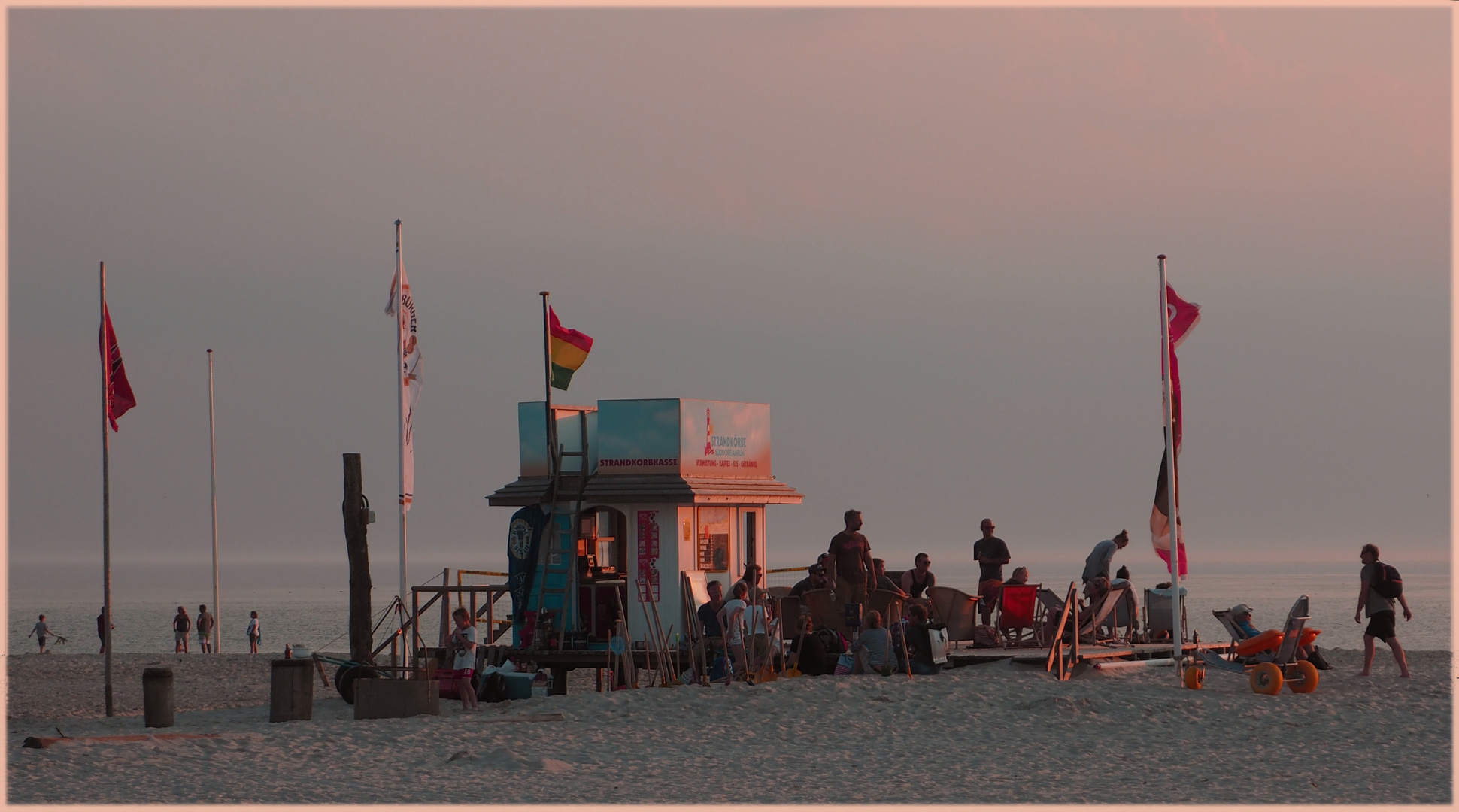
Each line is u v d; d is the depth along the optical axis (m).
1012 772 51.50
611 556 83.06
